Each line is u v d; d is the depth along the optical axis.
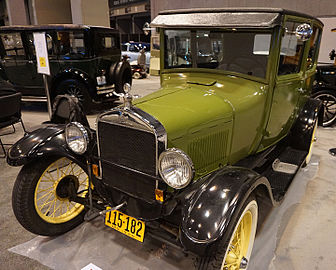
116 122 1.80
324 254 2.21
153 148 1.69
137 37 23.95
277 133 2.97
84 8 13.04
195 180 1.96
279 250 2.24
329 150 4.21
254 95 2.31
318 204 2.88
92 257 2.16
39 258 2.15
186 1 11.45
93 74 5.98
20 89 6.57
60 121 2.95
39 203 2.82
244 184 1.65
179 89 2.31
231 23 2.17
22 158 2.07
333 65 5.44
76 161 2.14
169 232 1.89
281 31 2.20
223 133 2.11
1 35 6.27
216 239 1.43
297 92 3.01
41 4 13.93
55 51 5.99
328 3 8.22
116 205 2.02
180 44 2.58
